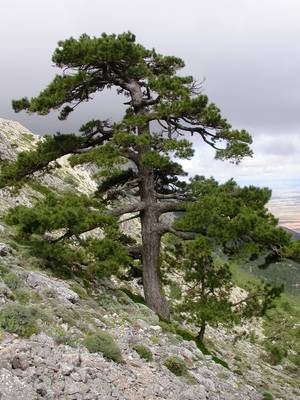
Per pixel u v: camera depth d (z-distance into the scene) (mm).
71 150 23906
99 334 12289
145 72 23547
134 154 23438
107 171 22250
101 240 21281
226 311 23812
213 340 37594
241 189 22156
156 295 23078
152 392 11242
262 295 24891
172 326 21719
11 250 18797
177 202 23281
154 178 24922
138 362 13094
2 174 23484
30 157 23172
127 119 22453
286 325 43781
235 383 17938
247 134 22969
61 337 11234
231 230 19562
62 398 8805
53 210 20297
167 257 26844
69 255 20125
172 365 14109
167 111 21844
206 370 16719
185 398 12047
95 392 9555
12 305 11188
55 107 22953
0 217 27766
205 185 22562
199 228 21141
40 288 15477
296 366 43062
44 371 9281
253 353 42844
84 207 21422
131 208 23125
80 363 10469
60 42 22875
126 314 18188
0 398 7777
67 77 22750
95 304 17203
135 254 23891
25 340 10375
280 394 25031
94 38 23719
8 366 8789
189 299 25391
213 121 22656
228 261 21188
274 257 21219
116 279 33562
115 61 22812
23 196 39031
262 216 21344
